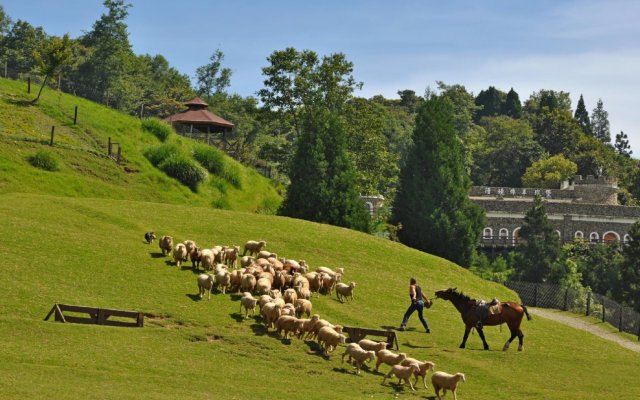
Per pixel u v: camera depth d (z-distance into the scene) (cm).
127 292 4109
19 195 6044
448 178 9012
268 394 2916
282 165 11606
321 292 4728
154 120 9512
